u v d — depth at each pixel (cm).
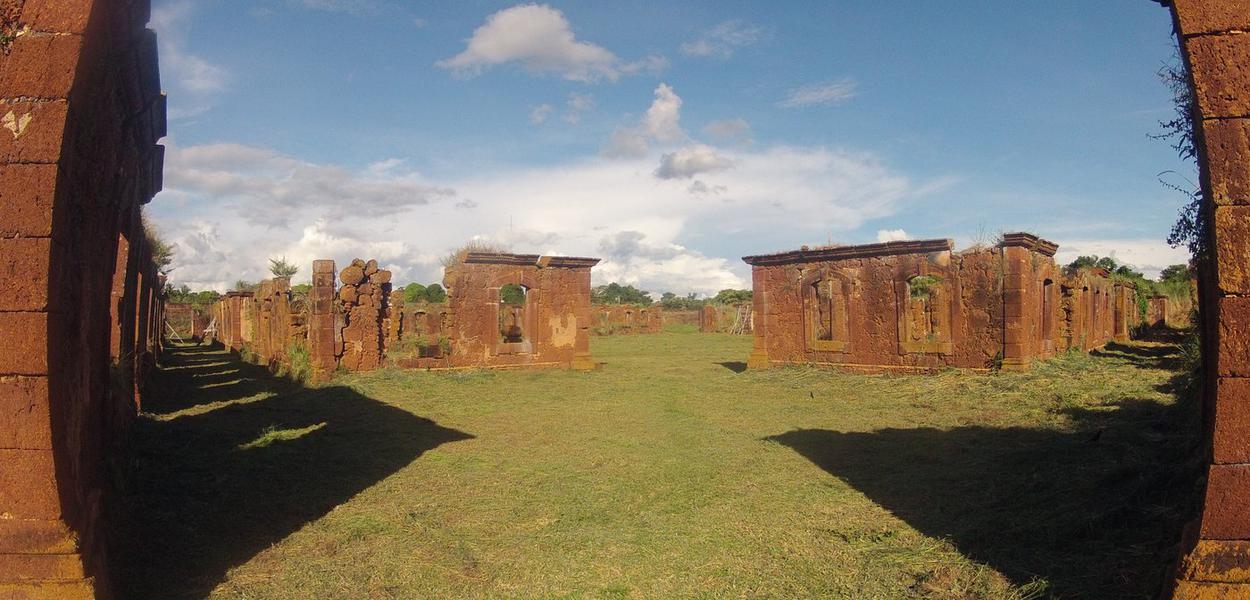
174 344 3903
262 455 980
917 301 2353
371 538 638
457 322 2231
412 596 511
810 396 1686
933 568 539
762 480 841
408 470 909
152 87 647
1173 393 1265
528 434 1184
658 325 5588
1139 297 3656
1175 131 716
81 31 401
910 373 1975
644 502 754
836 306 2233
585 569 565
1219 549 372
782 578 536
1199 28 386
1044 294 2147
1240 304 370
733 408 1485
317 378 1884
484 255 2275
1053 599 468
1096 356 2270
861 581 525
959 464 898
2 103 392
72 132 409
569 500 765
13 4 396
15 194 388
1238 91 376
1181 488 616
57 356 397
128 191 739
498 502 757
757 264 2373
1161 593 400
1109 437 934
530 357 2348
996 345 1850
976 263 1894
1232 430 372
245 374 2184
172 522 654
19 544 389
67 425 421
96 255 559
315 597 504
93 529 445
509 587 531
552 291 2411
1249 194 370
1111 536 569
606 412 1438
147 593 498
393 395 1666
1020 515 656
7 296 385
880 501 741
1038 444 973
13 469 387
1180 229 686
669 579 543
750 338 4572
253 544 615
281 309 2286
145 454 932
